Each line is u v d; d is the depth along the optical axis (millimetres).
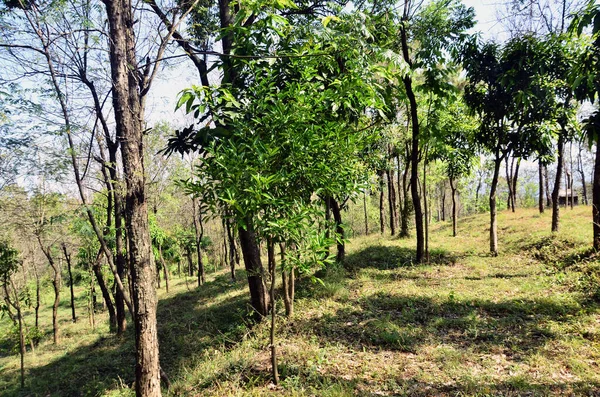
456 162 13477
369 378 4684
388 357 5266
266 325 6980
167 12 6434
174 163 13836
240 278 16031
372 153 10438
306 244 4117
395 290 8312
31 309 25344
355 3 8633
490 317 6352
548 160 12047
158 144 12914
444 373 4637
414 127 10680
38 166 6910
